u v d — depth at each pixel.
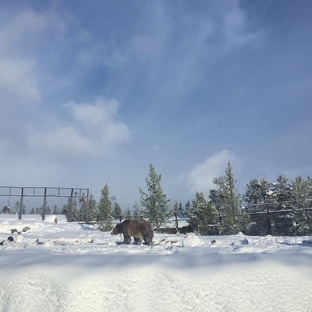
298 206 22.92
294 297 5.88
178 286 6.00
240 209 25.44
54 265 6.58
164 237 16.00
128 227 12.13
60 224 24.73
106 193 24.67
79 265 6.64
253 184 35.31
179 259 7.05
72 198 29.45
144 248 9.80
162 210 23.20
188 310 5.74
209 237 15.79
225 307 5.73
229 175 25.66
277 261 6.66
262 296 5.86
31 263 6.79
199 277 6.14
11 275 6.29
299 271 6.36
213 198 33.69
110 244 12.40
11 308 5.81
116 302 5.82
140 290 5.99
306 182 26.61
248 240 12.13
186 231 24.58
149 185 23.42
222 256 7.09
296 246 9.72
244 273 6.21
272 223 24.19
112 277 6.15
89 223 27.72
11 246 11.18
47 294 5.88
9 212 31.67
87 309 5.66
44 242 12.58
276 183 33.03
